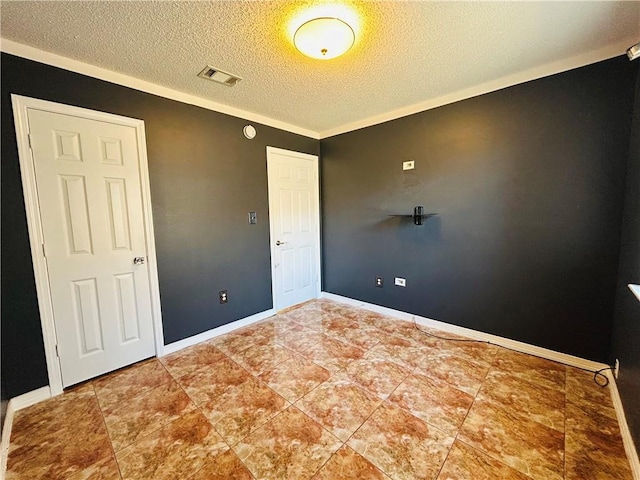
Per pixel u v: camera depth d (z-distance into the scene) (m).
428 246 2.80
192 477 1.27
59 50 1.74
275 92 2.40
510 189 2.27
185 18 1.46
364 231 3.34
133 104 2.13
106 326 2.08
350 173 3.41
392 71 2.06
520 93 2.16
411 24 1.54
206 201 2.61
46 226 1.81
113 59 1.85
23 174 1.72
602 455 1.33
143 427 1.57
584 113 1.92
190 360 2.28
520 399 1.72
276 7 1.39
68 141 1.87
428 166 2.72
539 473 1.25
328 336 2.67
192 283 2.54
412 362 2.17
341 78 2.16
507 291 2.34
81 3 1.33
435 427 1.52
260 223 3.09
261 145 3.04
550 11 1.45
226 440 1.46
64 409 1.72
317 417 1.61
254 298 3.06
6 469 1.32
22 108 1.70
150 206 2.25
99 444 1.46
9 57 1.65
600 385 1.84
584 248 1.99
